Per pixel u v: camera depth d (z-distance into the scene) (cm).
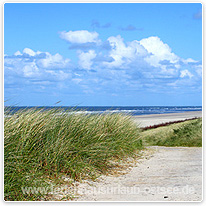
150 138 2028
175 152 1287
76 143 754
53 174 642
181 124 2252
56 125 746
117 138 1019
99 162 805
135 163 960
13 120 654
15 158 584
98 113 1056
